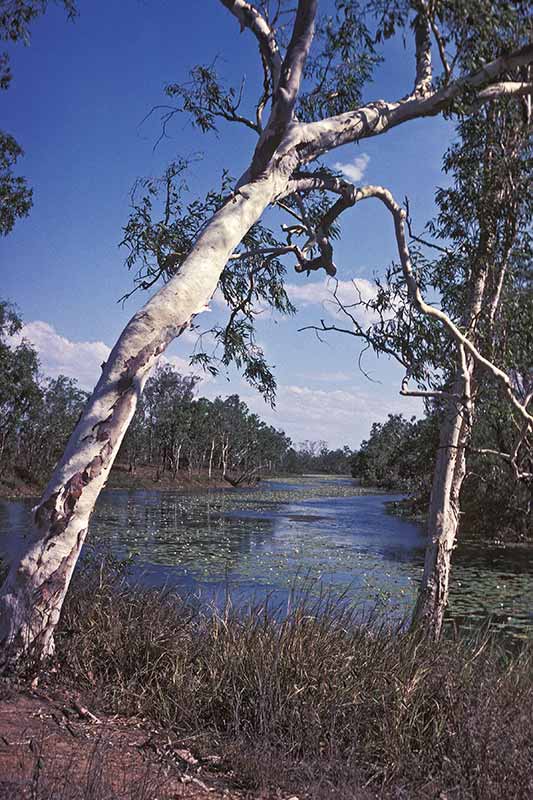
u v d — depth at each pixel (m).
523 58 6.58
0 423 39.41
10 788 2.52
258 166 6.08
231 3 5.94
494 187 7.43
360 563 15.10
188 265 5.32
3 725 3.50
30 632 4.47
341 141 6.56
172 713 4.05
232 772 3.37
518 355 7.89
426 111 6.90
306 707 3.84
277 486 64.44
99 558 6.26
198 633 5.03
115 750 3.38
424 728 3.81
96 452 4.74
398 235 7.21
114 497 38.75
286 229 8.00
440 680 4.08
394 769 3.46
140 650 4.64
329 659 4.30
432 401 7.99
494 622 9.34
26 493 40.12
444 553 7.35
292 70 5.84
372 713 3.92
